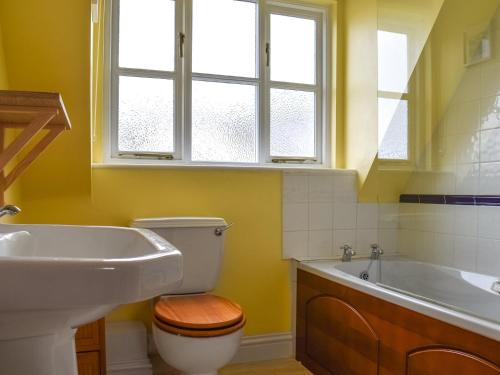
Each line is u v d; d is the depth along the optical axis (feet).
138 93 7.71
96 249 3.12
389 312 5.33
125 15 7.67
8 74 5.85
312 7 8.84
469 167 7.11
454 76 7.28
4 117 4.41
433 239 7.81
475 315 4.33
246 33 8.45
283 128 8.69
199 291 6.77
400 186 8.50
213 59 8.21
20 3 5.46
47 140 4.79
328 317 6.71
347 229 8.34
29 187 6.59
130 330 6.64
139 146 7.70
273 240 7.88
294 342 7.85
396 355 5.19
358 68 8.44
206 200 7.47
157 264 1.81
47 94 3.57
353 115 8.59
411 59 7.70
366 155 8.16
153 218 6.91
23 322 1.79
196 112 8.05
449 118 7.45
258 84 8.44
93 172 6.89
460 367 4.28
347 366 6.16
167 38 7.90
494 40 6.71
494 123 6.70
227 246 7.59
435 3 7.24
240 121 8.36
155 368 7.04
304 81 8.89
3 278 1.50
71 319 1.93
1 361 2.02
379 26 7.82
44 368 2.09
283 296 7.96
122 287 1.63
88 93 6.20
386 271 7.79
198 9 8.13
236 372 7.14
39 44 5.76
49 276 1.54
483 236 6.86
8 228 3.14
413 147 8.04
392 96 7.88
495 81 6.68
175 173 7.30
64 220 6.80
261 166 8.24
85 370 5.40
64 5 5.62
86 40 5.89
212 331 5.17
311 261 7.73
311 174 8.13
